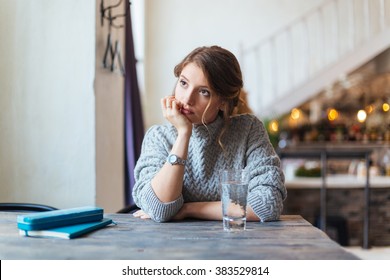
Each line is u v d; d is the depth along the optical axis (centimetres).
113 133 253
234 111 153
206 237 109
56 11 216
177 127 133
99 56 223
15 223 132
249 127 149
